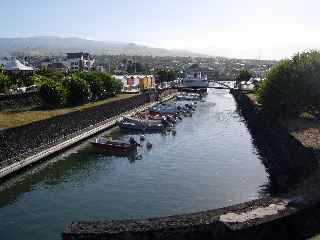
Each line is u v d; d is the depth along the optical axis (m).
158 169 61.41
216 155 70.56
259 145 79.25
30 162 58.34
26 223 41.31
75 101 98.88
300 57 81.75
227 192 50.59
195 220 30.94
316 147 53.34
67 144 71.12
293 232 31.62
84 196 49.28
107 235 29.14
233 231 29.50
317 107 76.19
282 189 50.62
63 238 29.33
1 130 56.06
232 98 193.12
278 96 80.44
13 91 99.38
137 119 99.81
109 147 72.00
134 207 45.59
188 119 118.94
